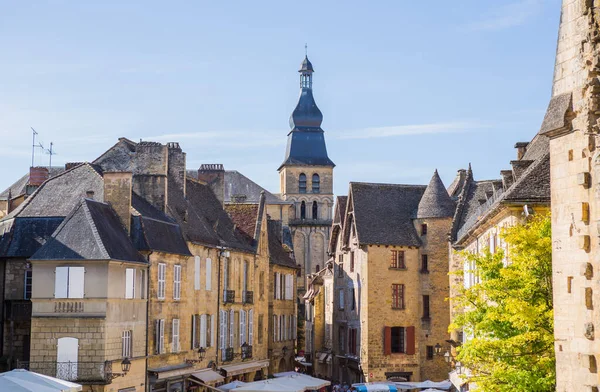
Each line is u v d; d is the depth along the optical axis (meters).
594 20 21.06
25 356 45.56
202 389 54.53
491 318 28.75
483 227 43.25
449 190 75.94
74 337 41.47
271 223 82.31
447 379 66.44
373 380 66.44
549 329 26.94
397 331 67.56
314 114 144.38
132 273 44.78
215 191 69.38
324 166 142.88
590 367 20.88
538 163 35.66
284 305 76.75
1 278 46.28
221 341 58.91
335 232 79.38
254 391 50.34
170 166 58.09
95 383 41.03
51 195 48.53
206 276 56.09
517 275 28.53
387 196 70.62
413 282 67.88
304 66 145.50
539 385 26.31
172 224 50.97
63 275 41.69
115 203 46.38
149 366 46.62
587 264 21.00
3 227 48.28
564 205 22.19
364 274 67.69
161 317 48.34
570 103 21.84
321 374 83.06
